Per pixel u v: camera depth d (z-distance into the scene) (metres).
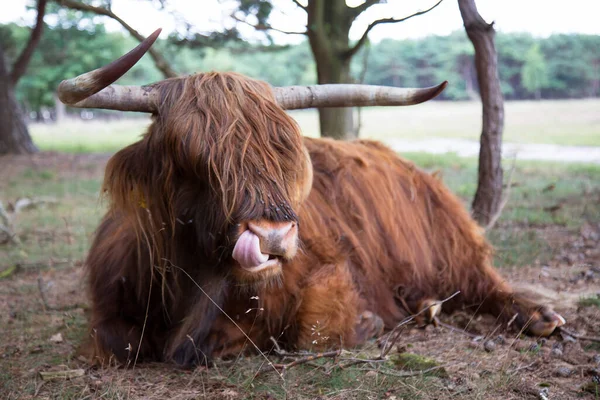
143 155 3.82
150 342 4.14
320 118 10.82
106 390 3.56
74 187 13.75
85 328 4.90
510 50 74.62
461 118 49.16
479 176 7.42
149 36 3.37
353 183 5.07
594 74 74.06
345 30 10.53
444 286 5.22
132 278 4.09
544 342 4.49
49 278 6.85
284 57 69.94
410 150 23.92
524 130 33.62
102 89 3.60
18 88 47.25
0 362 4.23
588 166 16.73
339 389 3.53
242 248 3.26
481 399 3.38
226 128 3.48
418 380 3.57
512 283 5.64
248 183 3.37
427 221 5.38
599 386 3.52
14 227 8.85
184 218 3.62
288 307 4.16
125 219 4.21
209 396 3.51
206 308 3.87
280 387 3.59
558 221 8.81
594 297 5.43
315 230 4.48
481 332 4.76
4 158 21.22
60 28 32.34
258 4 10.62
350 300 4.33
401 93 4.03
